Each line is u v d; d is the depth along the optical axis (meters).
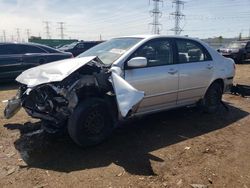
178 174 3.86
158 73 5.28
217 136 5.23
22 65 10.59
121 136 5.12
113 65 4.82
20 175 3.81
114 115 4.80
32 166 4.04
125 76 4.84
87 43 20.62
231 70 6.84
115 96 4.57
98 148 4.62
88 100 4.48
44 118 4.59
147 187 3.54
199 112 6.66
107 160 4.22
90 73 4.68
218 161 4.25
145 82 5.08
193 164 4.14
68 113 4.41
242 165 4.16
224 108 7.10
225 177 3.82
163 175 3.82
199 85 6.09
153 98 5.28
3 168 3.98
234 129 5.62
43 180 3.69
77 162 4.16
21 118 6.03
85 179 3.71
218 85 6.62
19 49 10.68
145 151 4.54
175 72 5.56
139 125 5.70
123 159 4.26
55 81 4.19
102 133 4.66
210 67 6.28
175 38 5.80
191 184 3.62
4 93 8.91
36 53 10.93
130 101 4.32
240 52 21.98
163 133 5.31
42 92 4.52
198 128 5.62
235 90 8.63
